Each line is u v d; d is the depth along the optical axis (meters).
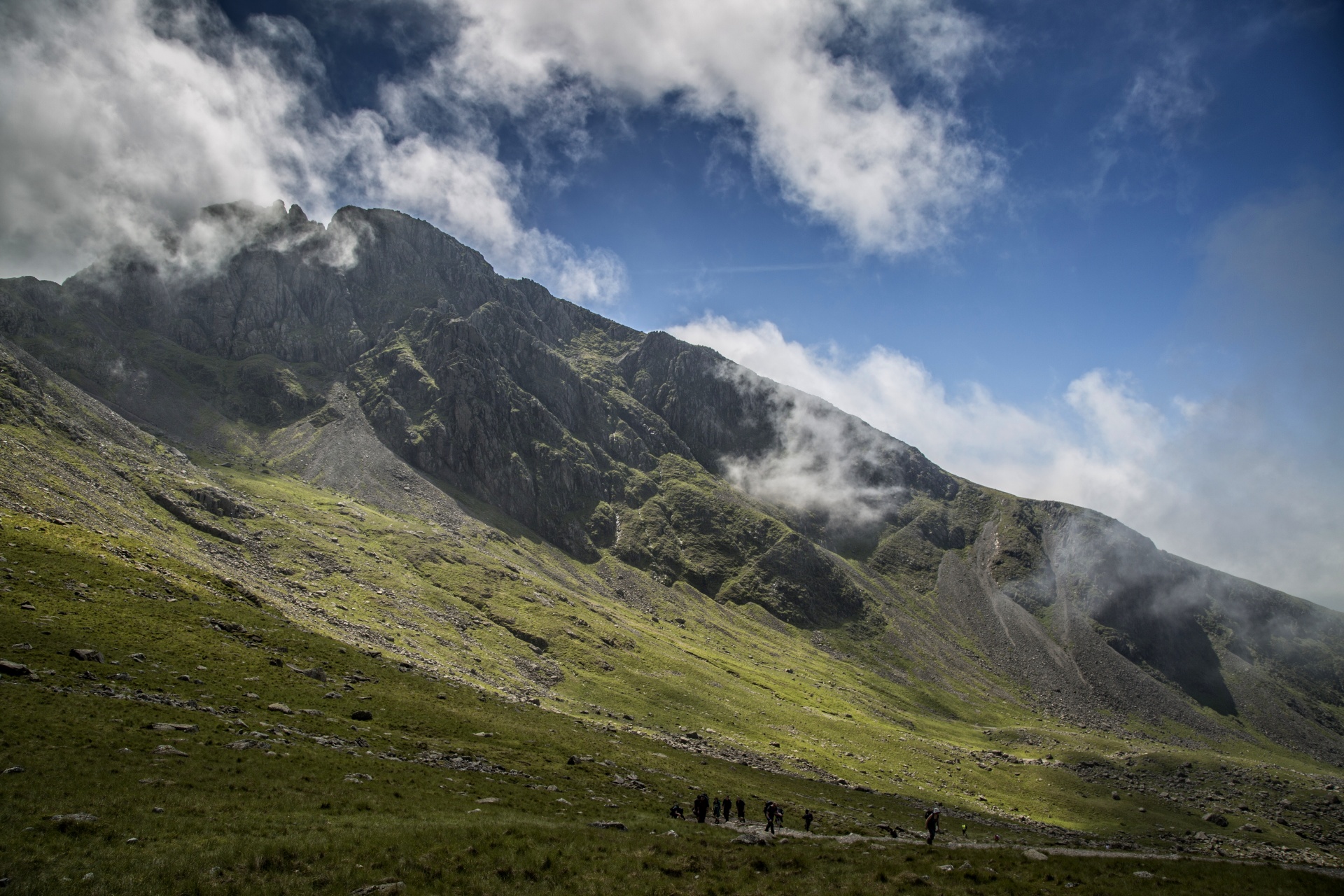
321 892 31.62
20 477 138.12
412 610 184.12
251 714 66.44
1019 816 154.12
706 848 44.34
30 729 47.38
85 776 41.75
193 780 44.94
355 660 107.38
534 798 60.84
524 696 141.38
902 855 44.56
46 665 63.47
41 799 37.19
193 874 31.55
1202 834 171.25
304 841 36.78
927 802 143.88
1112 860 47.41
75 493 148.50
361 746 66.81
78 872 30.12
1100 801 185.12
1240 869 49.06
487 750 79.19
